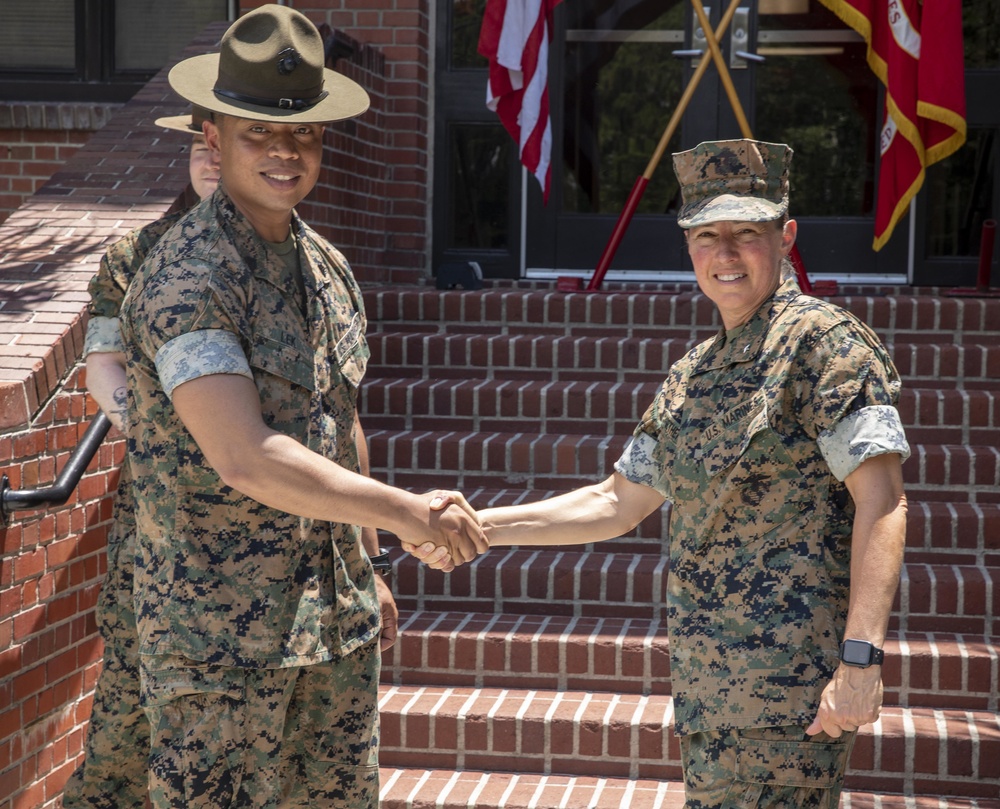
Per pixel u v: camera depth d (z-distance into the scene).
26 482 3.24
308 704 2.66
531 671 3.98
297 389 2.49
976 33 6.68
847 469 2.26
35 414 3.28
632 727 3.69
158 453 2.43
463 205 7.14
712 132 6.93
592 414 5.09
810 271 6.92
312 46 2.53
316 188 5.77
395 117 6.88
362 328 2.76
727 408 2.39
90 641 3.68
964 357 5.08
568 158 7.08
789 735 2.28
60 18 7.06
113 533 3.05
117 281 3.12
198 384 2.29
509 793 3.60
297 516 2.48
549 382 5.36
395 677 4.05
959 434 4.81
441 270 6.31
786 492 2.32
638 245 7.04
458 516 2.63
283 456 2.33
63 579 3.50
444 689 3.98
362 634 2.66
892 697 3.82
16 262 3.87
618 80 7.01
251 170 2.48
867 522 2.24
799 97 6.88
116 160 4.74
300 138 2.51
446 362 5.47
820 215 6.92
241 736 2.44
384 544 4.61
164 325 2.33
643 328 5.62
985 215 6.75
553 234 7.09
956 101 5.86
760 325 2.44
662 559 4.43
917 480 4.62
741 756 2.31
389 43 6.82
